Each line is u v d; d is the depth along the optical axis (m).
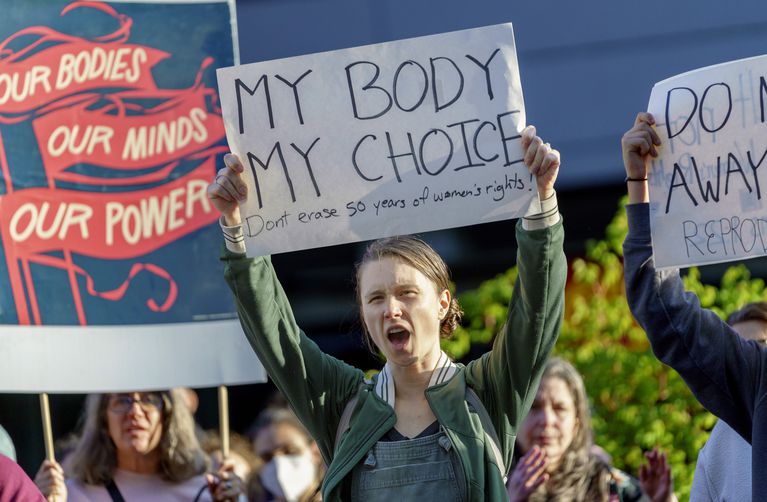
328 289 29.67
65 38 15.23
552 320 10.12
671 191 10.95
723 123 10.94
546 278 10.04
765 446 10.11
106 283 15.02
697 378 10.53
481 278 29.34
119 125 15.26
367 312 10.14
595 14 29.77
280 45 29.78
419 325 10.00
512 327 10.20
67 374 14.80
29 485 10.66
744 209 10.84
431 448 9.88
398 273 10.04
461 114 10.64
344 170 10.62
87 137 15.17
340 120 10.69
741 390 10.45
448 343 21.56
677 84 11.09
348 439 10.09
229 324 15.17
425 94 10.70
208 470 15.73
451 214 10.53
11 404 24.11
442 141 10.62
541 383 14.59
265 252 10.47
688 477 19.33
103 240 15.08
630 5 29.77
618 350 20.58
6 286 14.82
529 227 10.24
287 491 17.12
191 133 15.40
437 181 10.58
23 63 15.10
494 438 10.12
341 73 10.74
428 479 9.77
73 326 14.89
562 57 29.78
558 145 29.77
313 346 10.67
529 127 10.49
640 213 10.97
